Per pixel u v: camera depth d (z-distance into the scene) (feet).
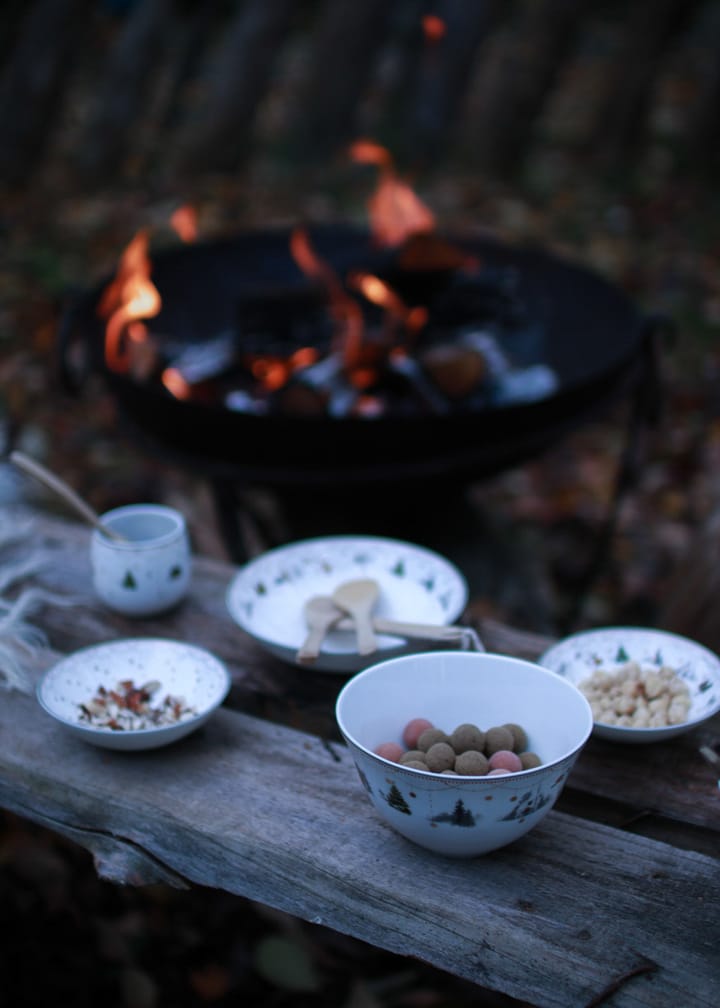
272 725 4.19
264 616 4.78
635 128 18.60
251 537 8.95
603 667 4.35
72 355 12.21
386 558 5.08
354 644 4.51
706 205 17.29
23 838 6.51
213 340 9.07
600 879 3.34
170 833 3.66
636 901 3.25
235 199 17.66
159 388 7.38
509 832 3.25
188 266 9.56
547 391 7.88
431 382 7.58
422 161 18.25
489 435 6.84
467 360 7.50
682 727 3.80
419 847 3.49
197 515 9.53
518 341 8.78
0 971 5.76
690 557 6.64
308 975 5.44
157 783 3.85
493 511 9.84
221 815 3.68
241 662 4.67
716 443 11.34
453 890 3.30
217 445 6.95
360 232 10.27
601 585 9.51
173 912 6.18
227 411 6.66
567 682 3.55
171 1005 5.68
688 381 12.42
